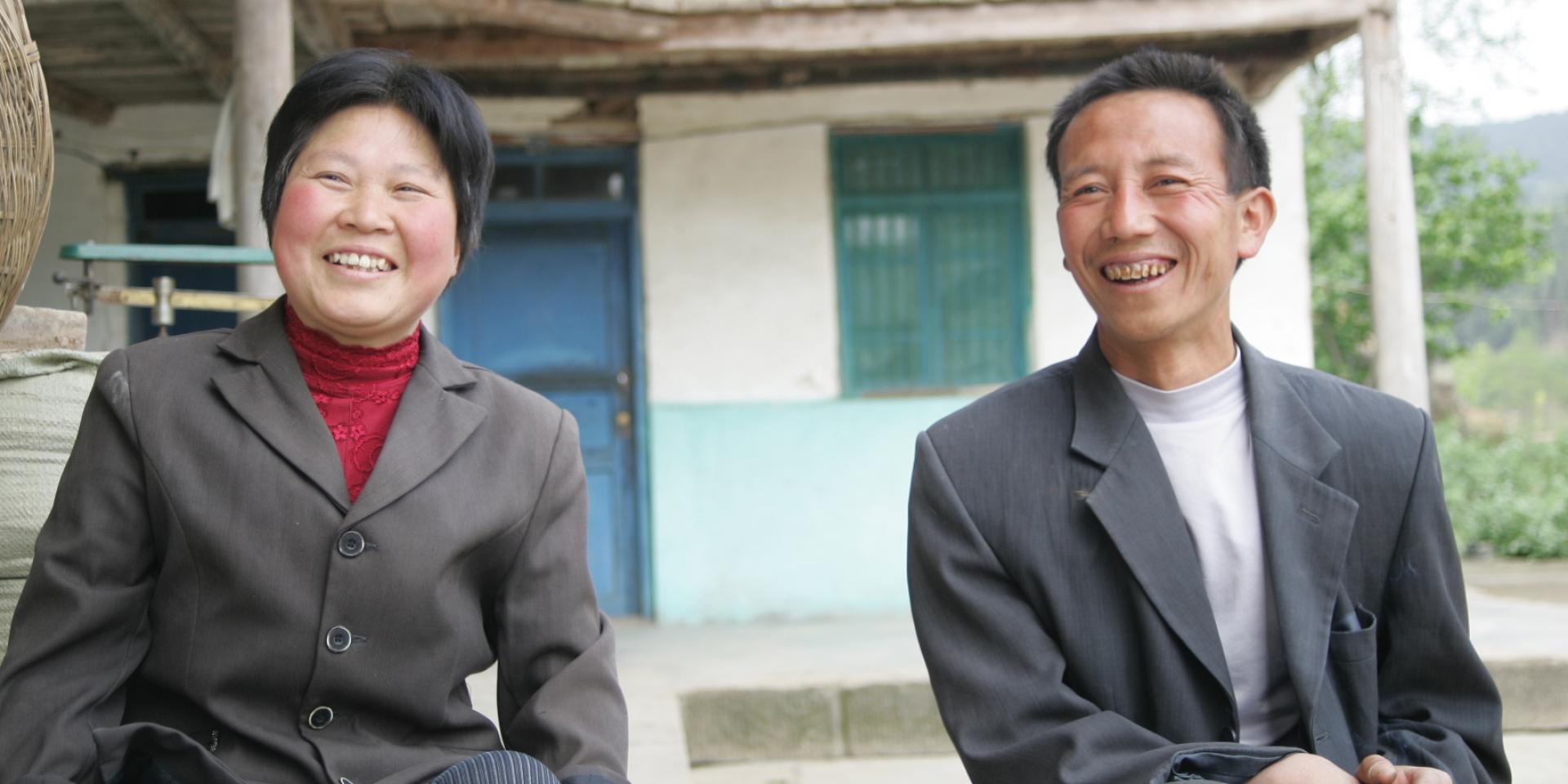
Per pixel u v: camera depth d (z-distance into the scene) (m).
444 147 1.63
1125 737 1.62
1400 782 1.50
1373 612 1.78
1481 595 6.83
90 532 1.51
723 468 6.37
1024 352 6.48
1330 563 1.72
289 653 1.51
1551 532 9.48
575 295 6.46
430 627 1.56
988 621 1.74
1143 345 1.80
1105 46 6.12
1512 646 4.77
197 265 6.22
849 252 6.45
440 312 6.36
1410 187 5.48
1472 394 19.86
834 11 5.29
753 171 6.37
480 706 4.02
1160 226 1.74
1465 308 13.02
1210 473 1.80
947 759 4.50
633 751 3.57
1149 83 1.78
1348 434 1.79
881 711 4.57
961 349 6.49
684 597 6.33
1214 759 1.56
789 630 6.00
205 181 6.22
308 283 1.57
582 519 1.75
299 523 1.52
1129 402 1.81
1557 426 15.20
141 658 1.54
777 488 6.39
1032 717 1.68
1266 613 1.76
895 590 6.42
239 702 1.53
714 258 6.36
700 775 4.34
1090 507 1.74
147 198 6.20
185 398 1.56
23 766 1.39
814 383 6.40
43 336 2.20
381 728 1.57
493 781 1.38
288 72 4.10
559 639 1.67
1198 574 1.72
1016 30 5.34
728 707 4.53
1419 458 1.79
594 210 6.41
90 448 1.55
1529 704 4.56
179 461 1.52
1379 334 5.49
